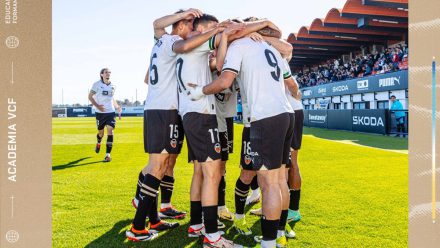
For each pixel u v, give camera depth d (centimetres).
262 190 240
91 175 504
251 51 244
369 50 2222
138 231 258
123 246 247
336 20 1806
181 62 262
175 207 342
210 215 246
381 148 791
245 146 271
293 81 283
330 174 491
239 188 283
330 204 340
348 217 301
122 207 336
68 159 687
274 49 260
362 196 368
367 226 279
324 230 272
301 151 748
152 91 285
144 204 261
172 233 278
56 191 400
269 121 235
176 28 288
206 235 246
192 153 270
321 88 2006
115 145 973
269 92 238
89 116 4650
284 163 257
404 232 266
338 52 2511
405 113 1042
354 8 1591
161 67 279
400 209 322
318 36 2172
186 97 259
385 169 528
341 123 1397
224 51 249
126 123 2469
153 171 272
